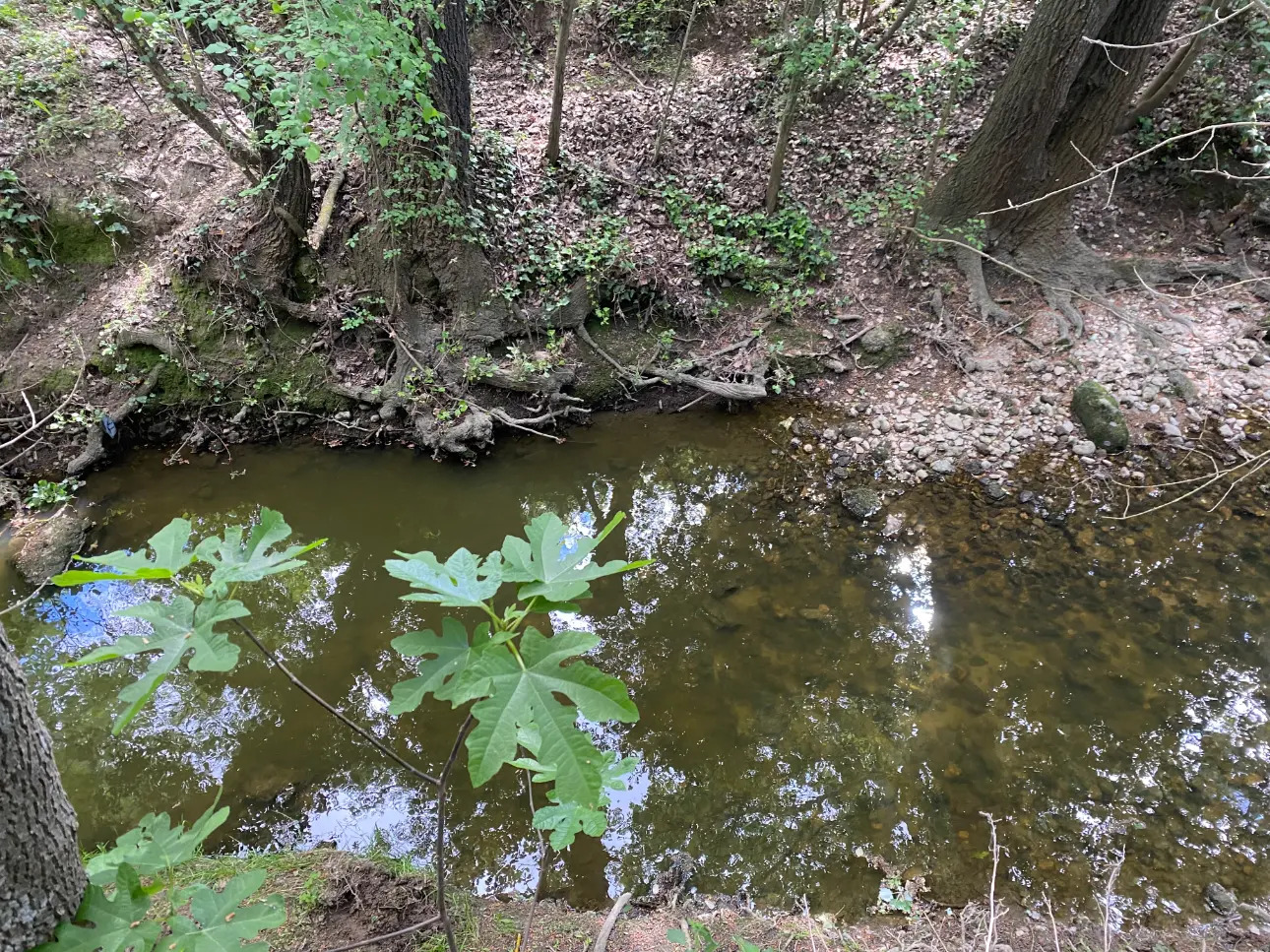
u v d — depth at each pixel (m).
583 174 8.30
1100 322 7.55
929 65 8.67
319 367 7.06
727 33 10.16
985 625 5.07
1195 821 3.78
